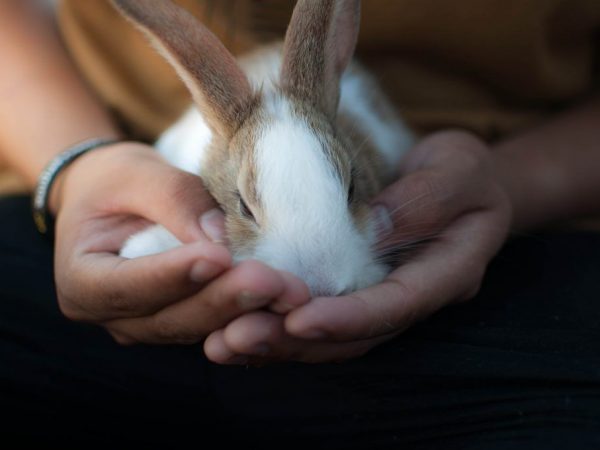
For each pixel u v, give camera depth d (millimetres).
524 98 546
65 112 490
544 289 408
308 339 311
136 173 391
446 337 369
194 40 413
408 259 395
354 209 393
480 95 542
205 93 418
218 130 425
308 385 368
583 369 332
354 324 312
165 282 313
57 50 528
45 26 540
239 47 517
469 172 409
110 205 389
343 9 427
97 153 440
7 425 430
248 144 401
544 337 362
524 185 486
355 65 536
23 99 496
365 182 432
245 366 379
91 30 535
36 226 469
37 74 508
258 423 389
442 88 538
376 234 395
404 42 515
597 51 562
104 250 387
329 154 392
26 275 434
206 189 400
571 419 317
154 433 424
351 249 366
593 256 437
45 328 421
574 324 375
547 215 499
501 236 407
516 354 347
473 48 510
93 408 418
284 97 425
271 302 306
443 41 509
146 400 407
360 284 369
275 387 376
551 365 336
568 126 528
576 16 504
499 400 334
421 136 538
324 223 364
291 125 404
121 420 421
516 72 521
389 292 335
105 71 541
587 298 396
